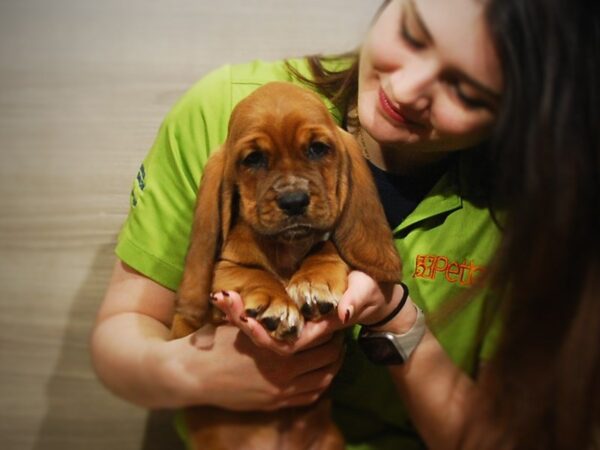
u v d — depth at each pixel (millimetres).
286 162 1065
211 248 1127
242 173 1087
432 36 1091
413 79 1134
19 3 1323
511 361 1224
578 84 1027
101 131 1385
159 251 1314
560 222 1073
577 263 1130
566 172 1054
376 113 1222
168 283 1322
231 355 1157
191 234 1149
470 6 1056
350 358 1343
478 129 1176
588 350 1168
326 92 1335
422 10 1096
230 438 1216
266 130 1066
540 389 1217
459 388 1311
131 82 1388
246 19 1436
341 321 1062
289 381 1168
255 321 1038
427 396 1309
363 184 1167
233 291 1069
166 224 1320
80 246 1371
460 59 1078
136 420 1266
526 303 1158
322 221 1058
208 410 1212
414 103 1156
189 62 1416
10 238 1355
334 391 1365
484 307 1306
